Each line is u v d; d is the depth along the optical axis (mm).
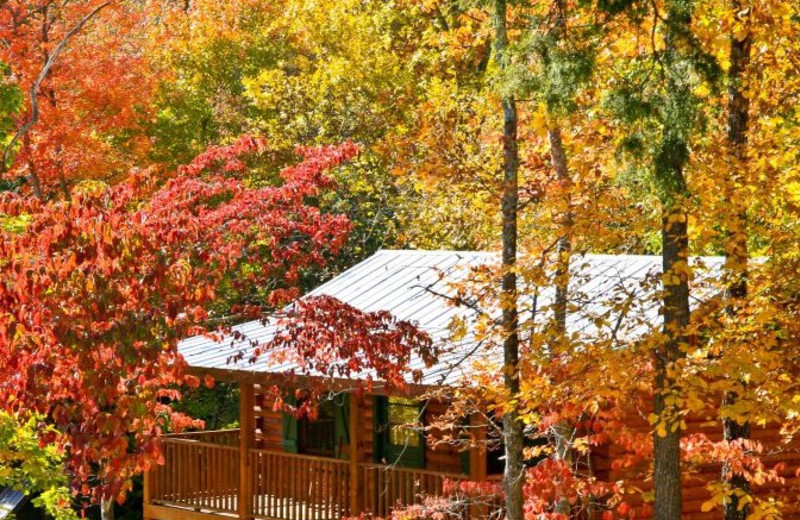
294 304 13883
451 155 15000
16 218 19828
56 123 25750
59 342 10867
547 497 14414
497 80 13633
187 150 35906
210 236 12961
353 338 13539
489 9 13953
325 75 35250
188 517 21703
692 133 12883
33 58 25609
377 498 19984
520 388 13625
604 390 13109
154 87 29406
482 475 18141
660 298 13164
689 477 14750
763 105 14820
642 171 12844
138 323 11008
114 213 11734
